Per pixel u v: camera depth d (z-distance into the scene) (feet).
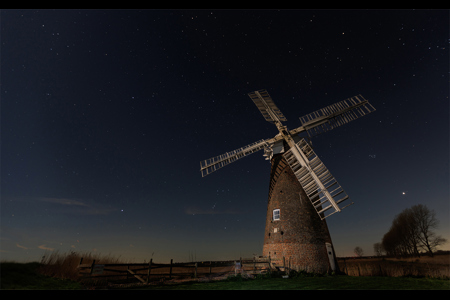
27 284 25.90
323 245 53.42
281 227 55.72
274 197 60.54
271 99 66.59
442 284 38.29
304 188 58.03
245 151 66.33
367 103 60.90
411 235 145.28
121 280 37.06
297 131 64.80
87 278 32.12
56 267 33.73
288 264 51.08
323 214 57.98
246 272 48.14
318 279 43.55
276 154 64.18
